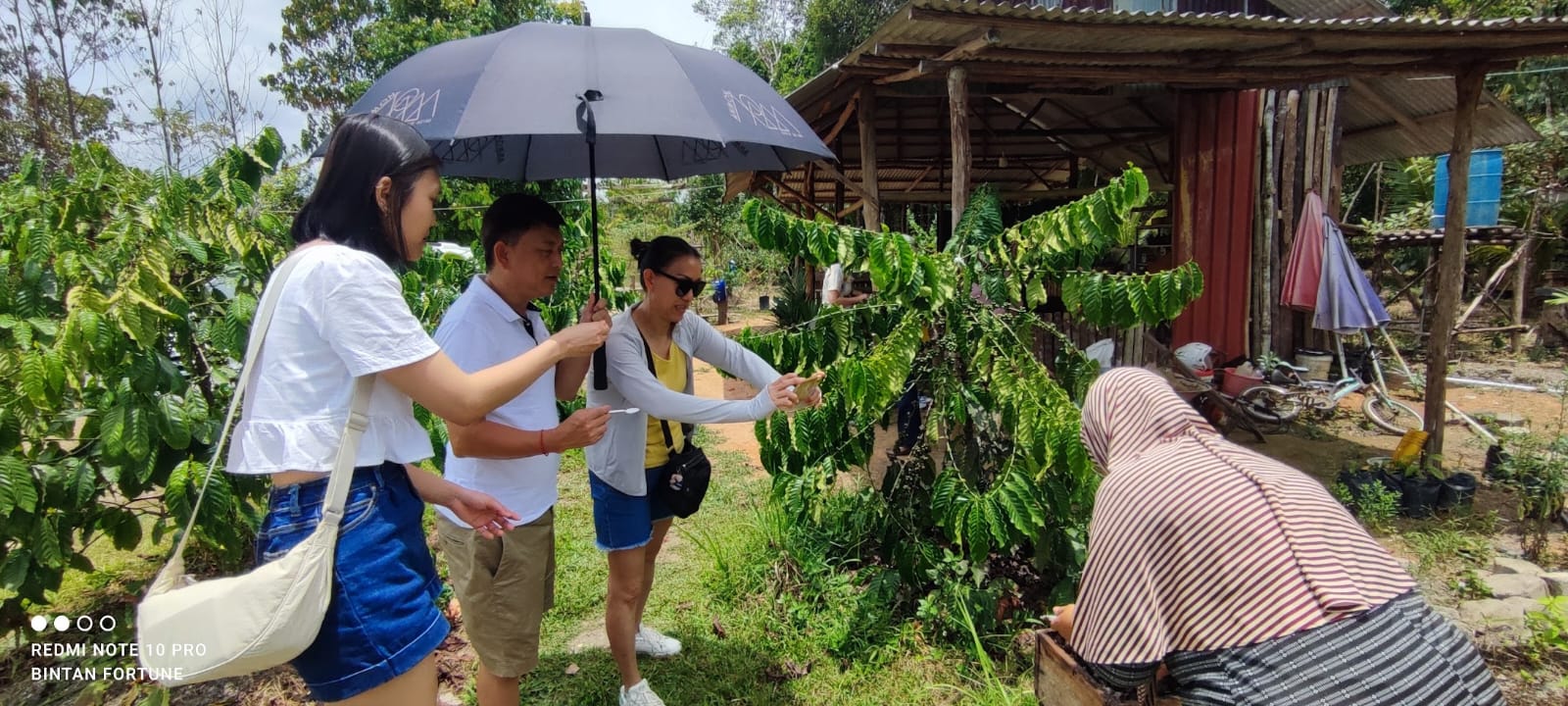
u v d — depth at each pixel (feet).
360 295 4.73
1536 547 13.60
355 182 4.98
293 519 4.82
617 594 8.63
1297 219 25.72
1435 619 5.37
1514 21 13.65
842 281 19.58
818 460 11.20
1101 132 26.40
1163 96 24.73
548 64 6.82
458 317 6.88
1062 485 10.50
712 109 6.94
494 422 6.72
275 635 4.46
